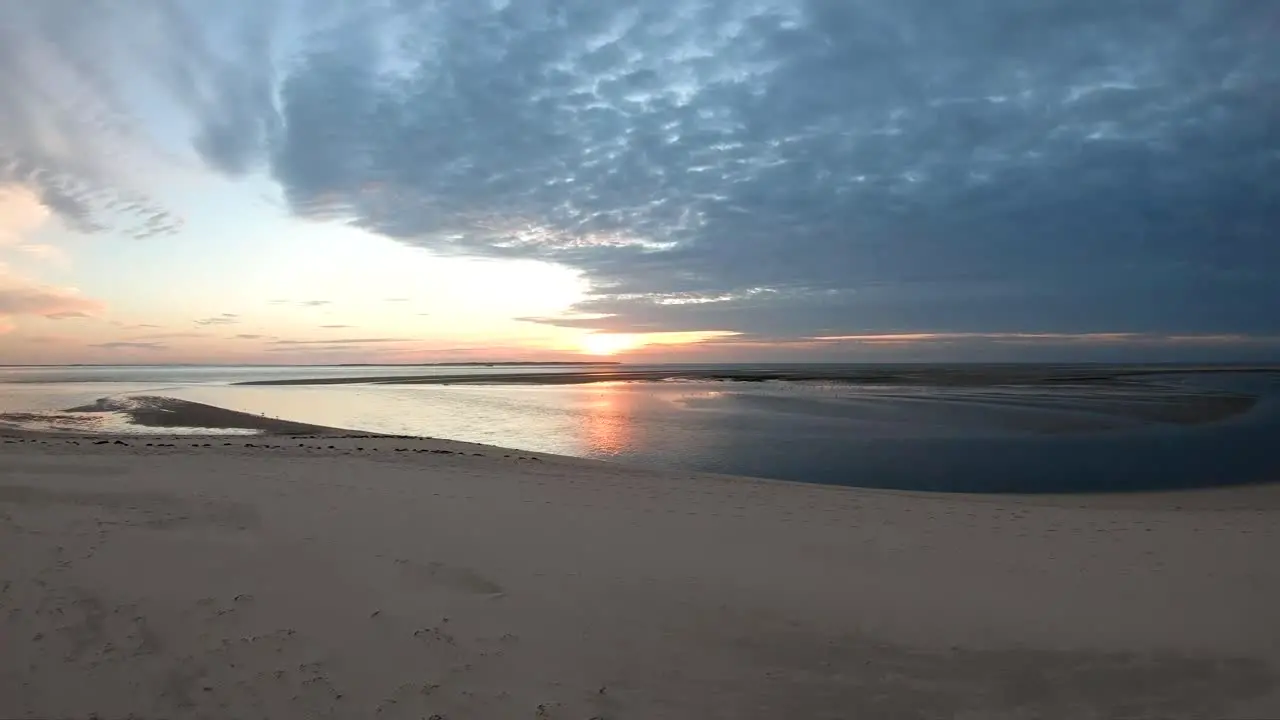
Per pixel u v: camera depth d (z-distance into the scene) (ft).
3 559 19.31
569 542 24.41
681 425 89.56
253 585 18.61
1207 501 44.55
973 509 34.17
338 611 17.44
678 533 26.50
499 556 22.26
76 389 166.09
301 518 25.64
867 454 65.16
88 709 13.21
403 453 50.42
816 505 34.19
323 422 94.79
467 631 16.90
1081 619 18.79
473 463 46.57
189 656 15.07
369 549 22.03
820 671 16.02
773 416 100.63
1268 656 16.62
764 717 14.23
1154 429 82.89
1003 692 15.33
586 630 17.37
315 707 13.67
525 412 109.70
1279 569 23.13
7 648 14.87
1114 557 24.67
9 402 114.42
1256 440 73.72
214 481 32.42
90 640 15.43
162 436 68.28
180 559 20.11
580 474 43.27
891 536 27.30
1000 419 94.22
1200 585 21.43
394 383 221.46
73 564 19.24
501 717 13.70
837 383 213.66
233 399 136.05
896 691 15.30
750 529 27.73
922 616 18.90
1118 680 15.74
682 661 16.20
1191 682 15.62
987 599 20.16
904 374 308.40
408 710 13.73
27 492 27.73
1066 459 62.23
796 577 21.61
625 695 14.74
